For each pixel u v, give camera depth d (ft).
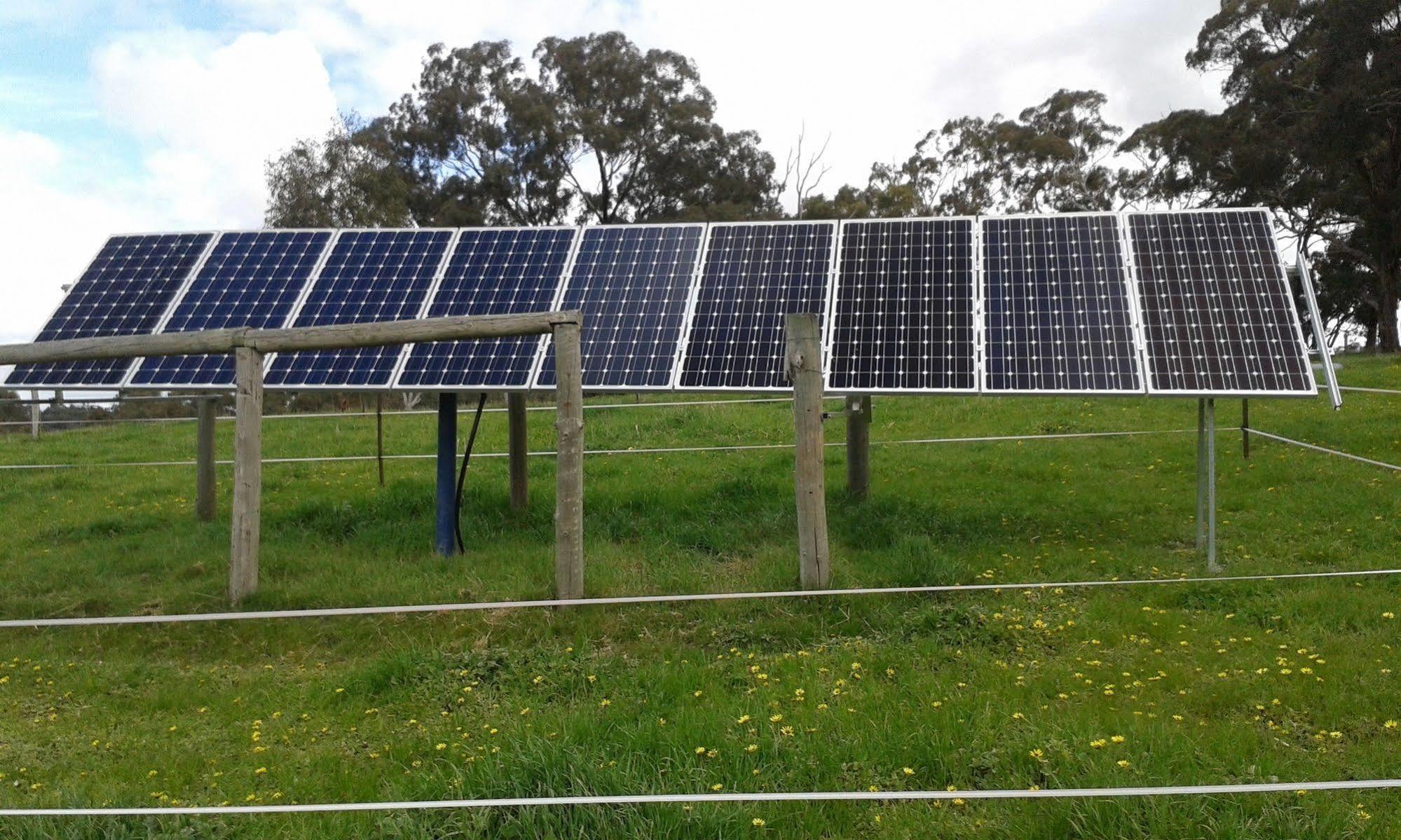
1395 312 124.67
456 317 25.90
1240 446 46.21
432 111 140.87
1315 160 114.42
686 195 146.10
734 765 16.51
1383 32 109.09
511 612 24.72
